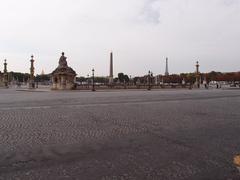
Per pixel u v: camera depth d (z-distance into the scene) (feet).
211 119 52.26
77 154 27.53
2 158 25.98
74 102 91.40
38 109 68.49
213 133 38.63
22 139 33.96
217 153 28.19
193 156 27.04
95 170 22.71
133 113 61.16
